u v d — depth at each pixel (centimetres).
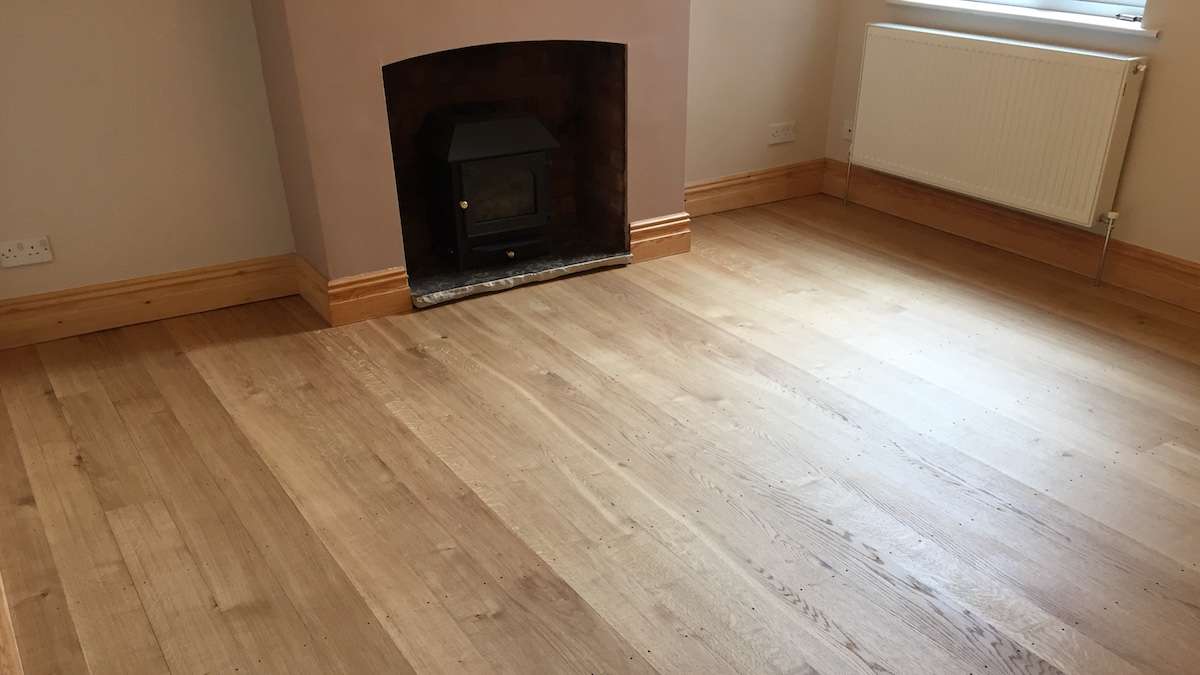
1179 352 313
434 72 376
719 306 350
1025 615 202
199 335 334
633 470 253
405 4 312
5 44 296
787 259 394
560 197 419
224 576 217
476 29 327
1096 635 196
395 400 288
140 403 290
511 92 394
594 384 296
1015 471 250
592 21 346
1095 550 221
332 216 325
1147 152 342
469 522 233
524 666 191
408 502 241
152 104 323
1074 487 244
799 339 323
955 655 191
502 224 369
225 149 340
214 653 196
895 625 199
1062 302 351
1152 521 231
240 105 337
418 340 327
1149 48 333
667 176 387
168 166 332
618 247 394
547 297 359
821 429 270
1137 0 348
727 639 196
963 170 395
